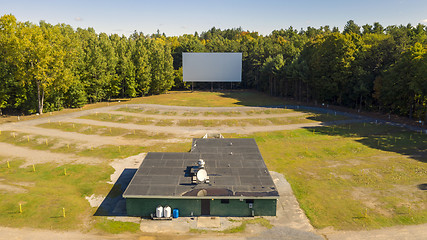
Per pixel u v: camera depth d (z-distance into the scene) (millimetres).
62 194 28484
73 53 68250
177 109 73500
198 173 25562
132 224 23469
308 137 50250
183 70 121938
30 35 58219
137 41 111500
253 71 129750
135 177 26734
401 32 73562
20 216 24094
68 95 73688
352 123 59688
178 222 23797
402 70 59531
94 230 22516
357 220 24188
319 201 27609
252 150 34000
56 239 21234
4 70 59375
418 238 21609
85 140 47375
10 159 38469
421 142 45594
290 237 21953
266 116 66000
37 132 50875
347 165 36844
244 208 24781
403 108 65500
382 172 34219
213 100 91625
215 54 120562
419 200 27344
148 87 101688
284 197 28422
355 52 75062
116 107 75125
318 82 81250
